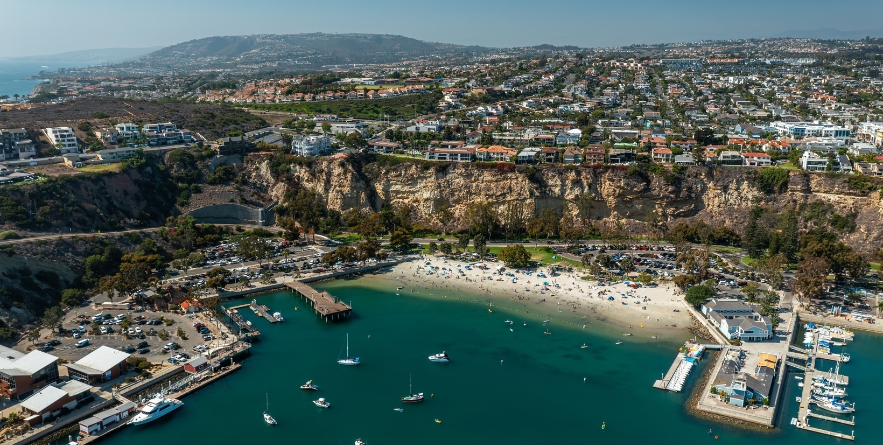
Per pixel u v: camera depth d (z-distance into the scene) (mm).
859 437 139375
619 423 146750
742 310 196125
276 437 142000
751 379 157875
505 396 159125
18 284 199750
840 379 162250
